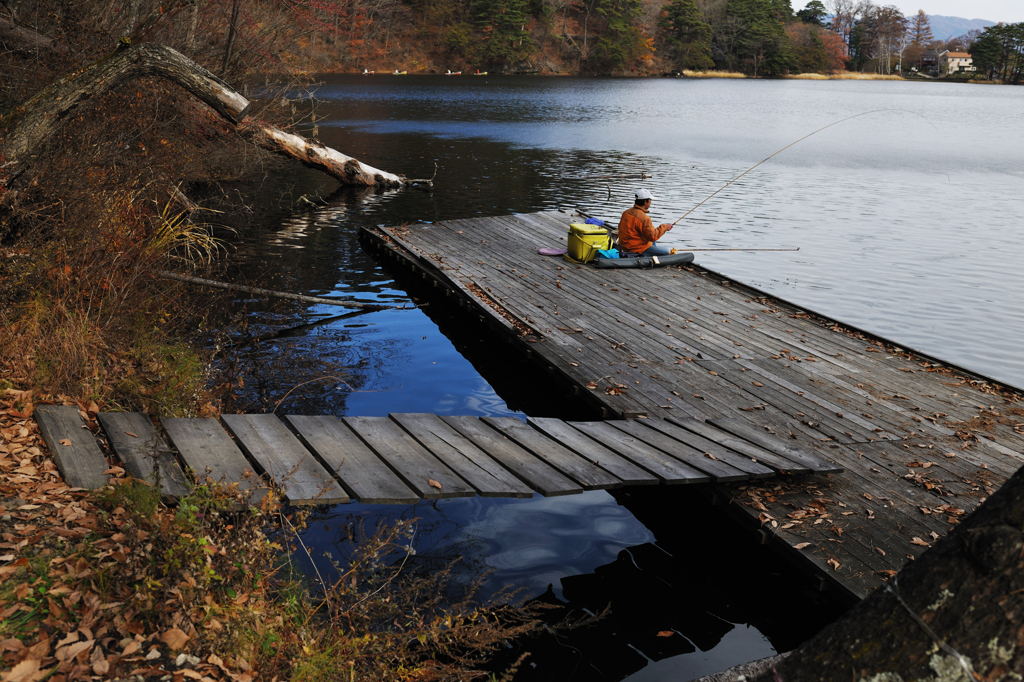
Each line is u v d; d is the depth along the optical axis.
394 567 4.35
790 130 40.12
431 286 11.23
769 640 4.05
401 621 3.74
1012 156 30.45
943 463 5.47
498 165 24.53
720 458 5.22
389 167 23.11
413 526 4.91
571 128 37.81
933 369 7.46
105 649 2.74
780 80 114.81
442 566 4.43
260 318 9.08
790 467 5.05
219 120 13.62
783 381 7.05
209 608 3.01
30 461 4.02
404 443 5.22
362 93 53.97
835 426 6.09
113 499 3.63
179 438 4.79
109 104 8.70
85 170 6.89
